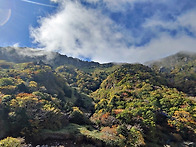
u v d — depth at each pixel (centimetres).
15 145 1681
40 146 1988
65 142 2169
